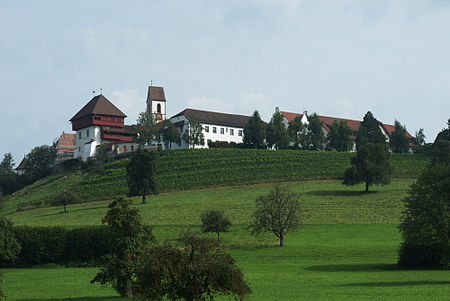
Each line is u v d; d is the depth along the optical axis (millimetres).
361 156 150125
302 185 161250
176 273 34062
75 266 77750
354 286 51656
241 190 157375
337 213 119562
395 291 47750
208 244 34969
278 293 48688
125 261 46938
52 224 124250
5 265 79250
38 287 58031
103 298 50406
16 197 177250
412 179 166250
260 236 97375
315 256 76375
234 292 34656
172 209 129625
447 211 62531
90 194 164875
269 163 182625
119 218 47312
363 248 82062
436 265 64562
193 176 172500
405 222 65562
